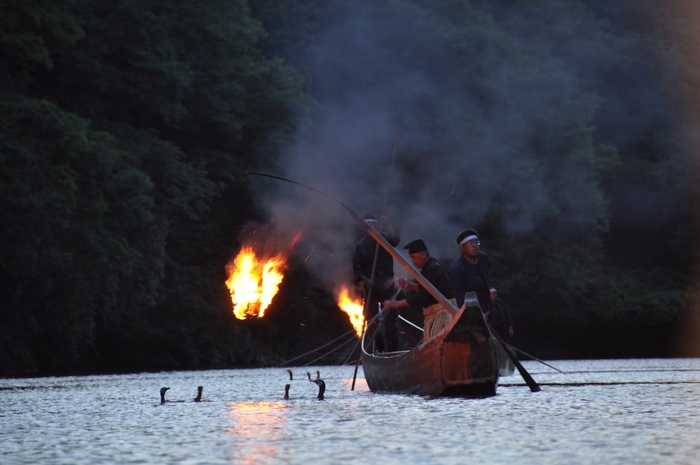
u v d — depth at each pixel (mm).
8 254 70125
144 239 83688
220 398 25516
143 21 83562
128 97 91000
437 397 23359
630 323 123875
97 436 15391
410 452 12312
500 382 31906
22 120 68000
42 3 73875
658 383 31047
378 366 27062
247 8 99375
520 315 122250
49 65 72562
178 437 14812
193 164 96938
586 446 12695
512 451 12281
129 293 82938
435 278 27203
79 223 73500
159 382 37719
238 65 96938
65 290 75250
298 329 110188
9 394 30125
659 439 13422
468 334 23391
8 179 66625
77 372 64938
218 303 99750
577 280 119500
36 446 14023
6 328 75062
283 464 11336
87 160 72500
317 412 19172
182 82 86625
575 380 33875
